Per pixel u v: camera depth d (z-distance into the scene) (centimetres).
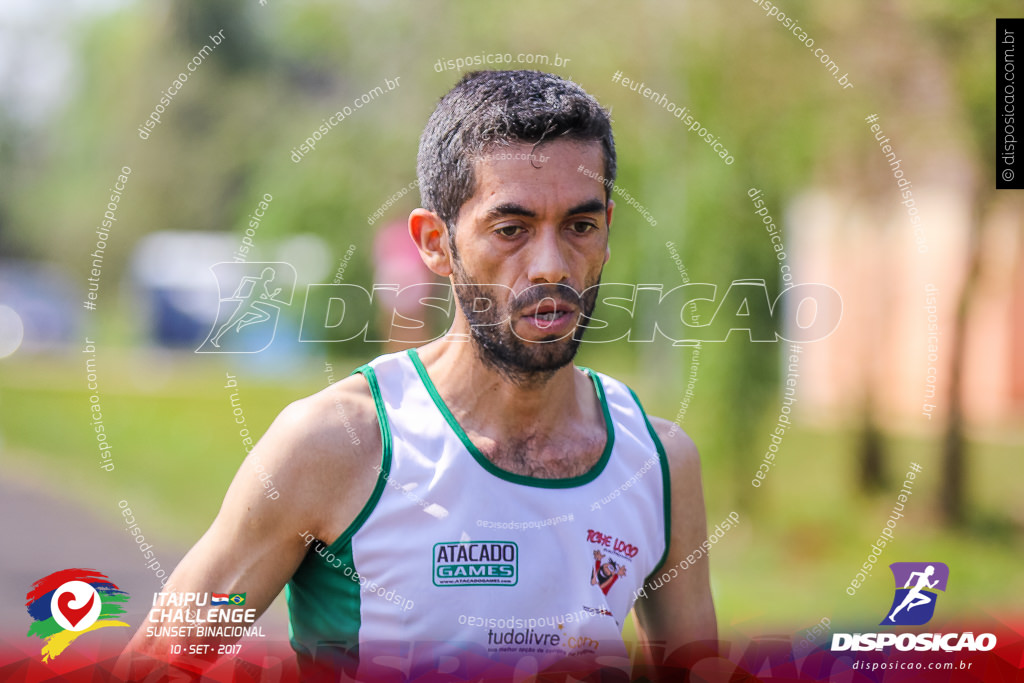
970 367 2948
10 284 6806
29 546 1756
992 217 2145
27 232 7331
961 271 2202
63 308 6550
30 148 6800
